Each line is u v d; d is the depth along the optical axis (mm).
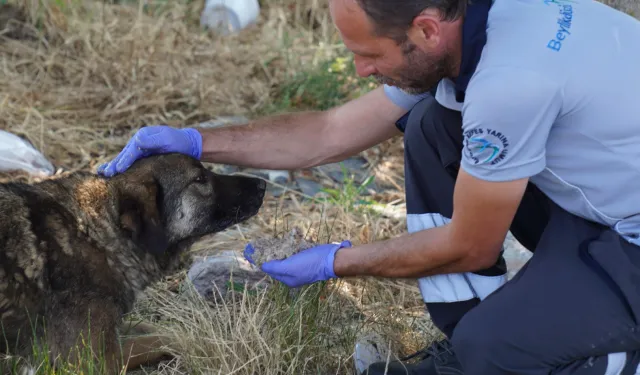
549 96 2557
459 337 2846
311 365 3422
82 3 7020
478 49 2615
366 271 3189
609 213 2787
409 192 3377
